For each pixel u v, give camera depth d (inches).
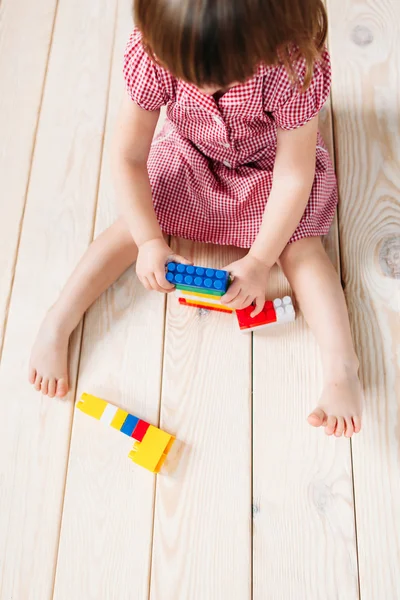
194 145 36.8
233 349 38.6
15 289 41.4
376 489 35.0
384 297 38.9
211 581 34.0
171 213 38.1
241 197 36.7
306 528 34.5
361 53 45.5
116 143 34.9
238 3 22.1
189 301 39.0
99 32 48.3
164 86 31.1
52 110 46.1
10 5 49.4
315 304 36.5
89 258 38.9
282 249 34.8
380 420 36.3
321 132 43.5
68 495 36.3
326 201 38.6
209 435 36.8
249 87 29.6
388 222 40.8
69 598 34.2
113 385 38.4
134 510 35.7
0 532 35.7
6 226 43.0
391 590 33.2
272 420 36.9
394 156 42.6
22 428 37.9
